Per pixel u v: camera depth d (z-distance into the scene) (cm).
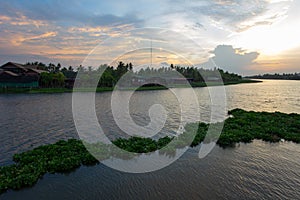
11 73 6053
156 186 932
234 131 1669
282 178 1006
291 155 1271
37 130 1789
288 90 6994
